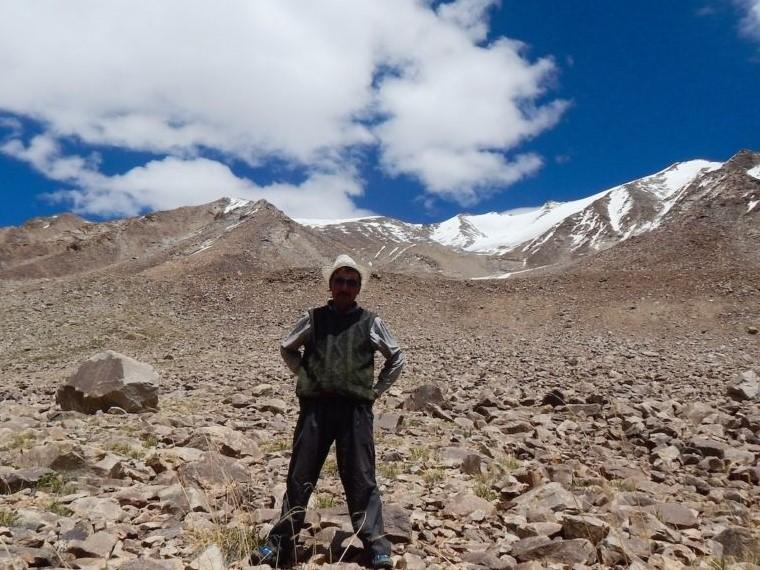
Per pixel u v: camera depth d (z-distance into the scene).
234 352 27.00
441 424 10.81
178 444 8.04
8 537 4.29
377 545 4.21
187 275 53.69
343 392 4.34
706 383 16.69
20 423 8.99
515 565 4.21
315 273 46.72
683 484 7.39
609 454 8.88
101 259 162.38
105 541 4.27
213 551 3.89
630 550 4.49
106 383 11.08
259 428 9.96
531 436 9.80
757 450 9.13
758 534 5.35
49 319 36.34
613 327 35.25
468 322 37.69
